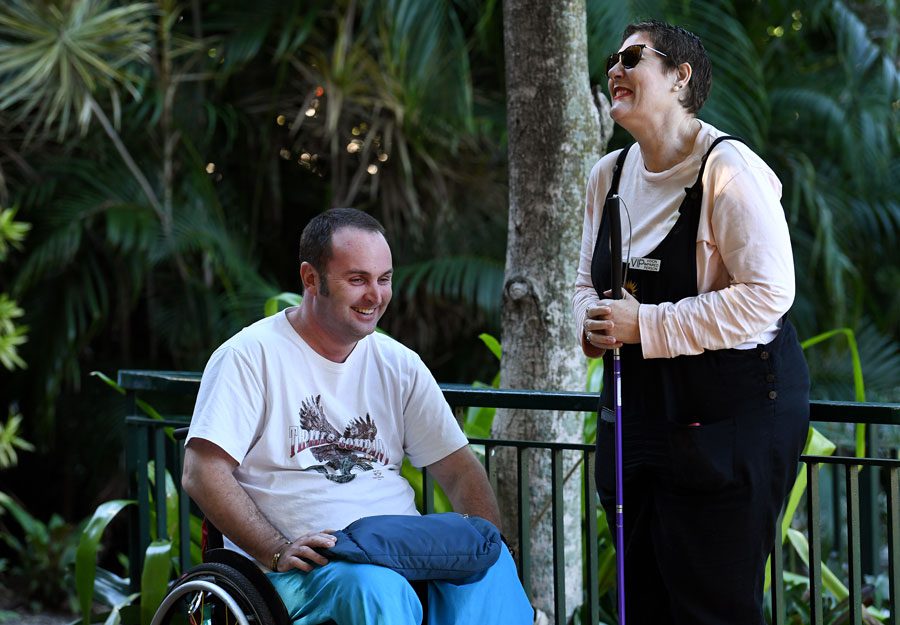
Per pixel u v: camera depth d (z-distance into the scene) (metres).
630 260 3.62
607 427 3.79
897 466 3.96
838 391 10.90
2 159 10.68
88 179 10.52
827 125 11.48
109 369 11.48
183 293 11.00
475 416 6.05
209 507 3.67
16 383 11.19
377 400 4.04
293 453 3.83
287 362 3.88
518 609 3.59
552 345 5.18
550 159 5.16
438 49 10.38
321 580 3.36
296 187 11.81
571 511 5.25
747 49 10.30
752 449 3.47
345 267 3.80
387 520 3.51
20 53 8.98
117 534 11.55
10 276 11.03
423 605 3.57
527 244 5.21
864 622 5.48
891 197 11.70
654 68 3.55
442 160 11.26
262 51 11.65
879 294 12.33
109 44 9.26
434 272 10.75
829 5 11.78
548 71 5.13
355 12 11.35
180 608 4.88
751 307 3.35
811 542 4.12
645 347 3.47
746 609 3.56
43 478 11.99
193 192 10.76
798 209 11.88
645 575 3.89
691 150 3.58
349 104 11.07
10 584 9.58
